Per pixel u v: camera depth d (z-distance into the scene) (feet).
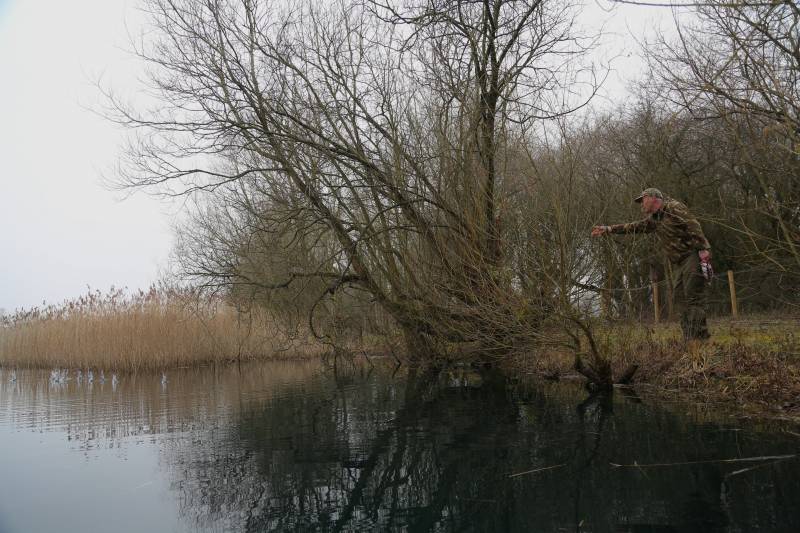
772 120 17.37
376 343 48.26
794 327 27.02
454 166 28.58
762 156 19.31
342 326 44.88
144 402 28.27
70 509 12.22
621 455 14.08
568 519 10.48
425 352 39.17
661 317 35.99
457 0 26.84
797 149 16.17
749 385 18.85
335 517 11.44
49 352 55.31
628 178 43.70
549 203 22.40
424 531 10.49
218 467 15.21
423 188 30.60
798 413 16.56
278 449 16.98
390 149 31.86
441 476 13.67
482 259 24.47
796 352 20.40
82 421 23.07
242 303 43.19
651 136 42.39
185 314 52.85
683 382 21.42
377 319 44.86
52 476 14.76
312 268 39.24
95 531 10.94
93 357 49.42
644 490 11.63
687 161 44.19
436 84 29.48
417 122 30.94
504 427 18.42
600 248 23.62
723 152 29.04
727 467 12.50
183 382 38.68
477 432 17.95
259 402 26.71
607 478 12.53
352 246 32.19
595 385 24.22
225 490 13.29
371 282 34.91
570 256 22.02
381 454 15.93
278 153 31.40
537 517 10.71
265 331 55.11
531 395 24.25
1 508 12.30
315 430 19.62
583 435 16.44
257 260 40.88
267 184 38.01
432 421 20.13
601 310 23.30
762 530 9.36
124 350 48.49
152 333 49.80
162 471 14.97
